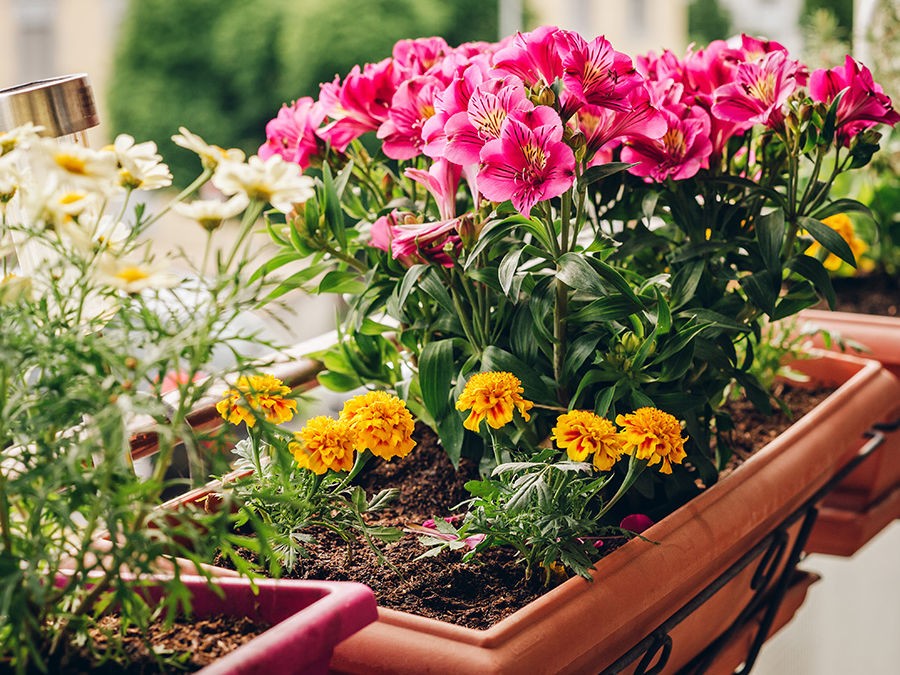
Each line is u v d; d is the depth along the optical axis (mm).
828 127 1211
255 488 1059
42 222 808
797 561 1354
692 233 1299
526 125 1042
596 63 1083
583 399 1241
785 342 1637
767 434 1523
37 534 752
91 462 861
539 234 1137
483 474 1222
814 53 2271
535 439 1229
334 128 1310
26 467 762
